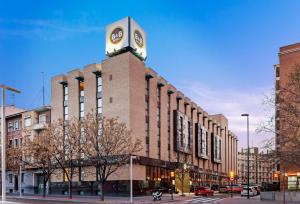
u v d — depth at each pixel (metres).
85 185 52.69
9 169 58.62
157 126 60.16
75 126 48.34
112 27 55.62
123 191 48.12
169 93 66.50
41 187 60.69
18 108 75.94
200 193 55.81
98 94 54.97
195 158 80.44
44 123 60.16
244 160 154.12
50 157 49.31
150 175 54.66
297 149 23.08
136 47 55.25
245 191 55.66
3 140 21.58
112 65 53.28
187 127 74.00
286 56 48.84
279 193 40.00
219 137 102.56
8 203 20.83
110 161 43.41
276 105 25.08
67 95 59.53
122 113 50.78
